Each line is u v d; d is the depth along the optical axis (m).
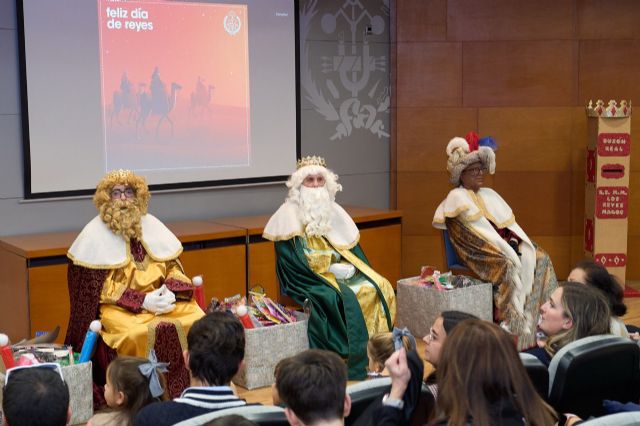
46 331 4.96
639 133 6.96
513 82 6.91
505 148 6.97
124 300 4.19
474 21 6.88
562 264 7.07
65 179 5.61
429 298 5.31
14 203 5.46
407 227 7.10
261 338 4.50
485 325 1.99
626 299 6.41
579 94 6.92
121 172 4.41
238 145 6.32
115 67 5.74
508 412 1.93
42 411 2.07
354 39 6.84
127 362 2.93
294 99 6.56
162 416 2.32
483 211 5.57
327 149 6.82
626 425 1.93
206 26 6.10
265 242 5.77
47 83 5.48
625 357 2.52
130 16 5.77
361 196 7.03
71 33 5.54
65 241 5.19
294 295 4.87
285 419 2.12
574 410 2.53
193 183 6.14
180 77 6.02
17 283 5.02
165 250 4.45
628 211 7.04
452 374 1.95
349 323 4.69
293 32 6.50
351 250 5.21
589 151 6.50
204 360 2.55
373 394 2.21
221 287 5.61
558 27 6.87
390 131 7.09
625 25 6.88
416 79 6.95
